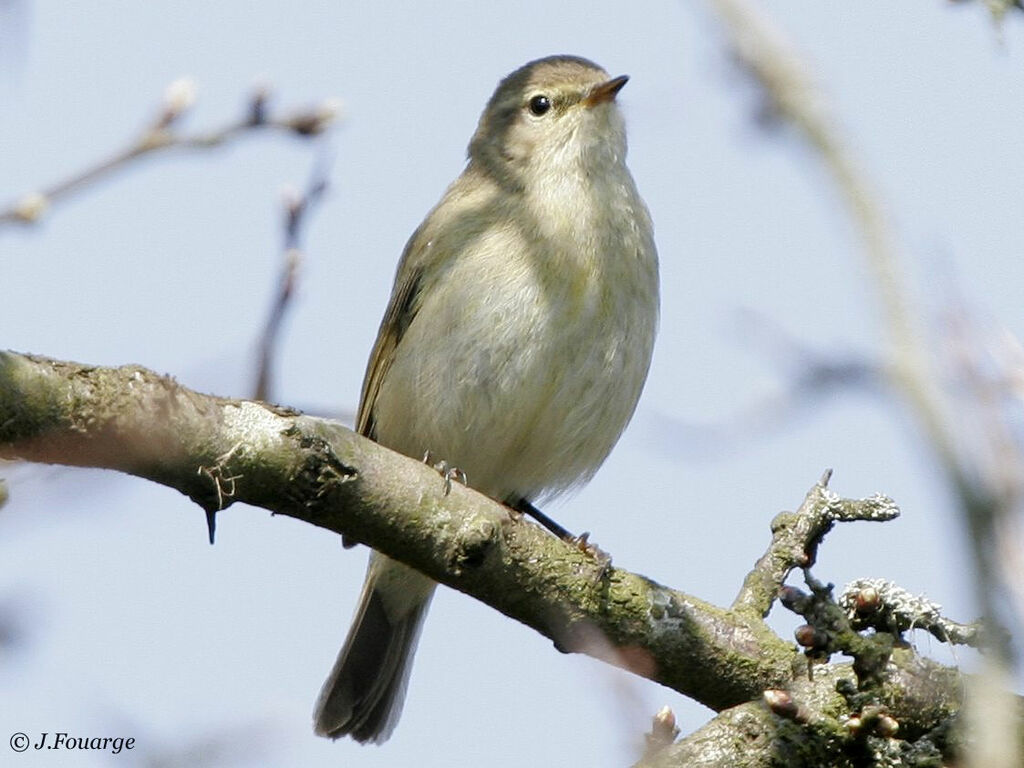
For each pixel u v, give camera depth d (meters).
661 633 8.09
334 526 7.81
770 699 7.59
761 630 8.19
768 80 5.03
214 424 7.27
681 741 7.62
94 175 5.02
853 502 8.36
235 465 7.32
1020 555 3.91
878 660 7.52
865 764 7.52
